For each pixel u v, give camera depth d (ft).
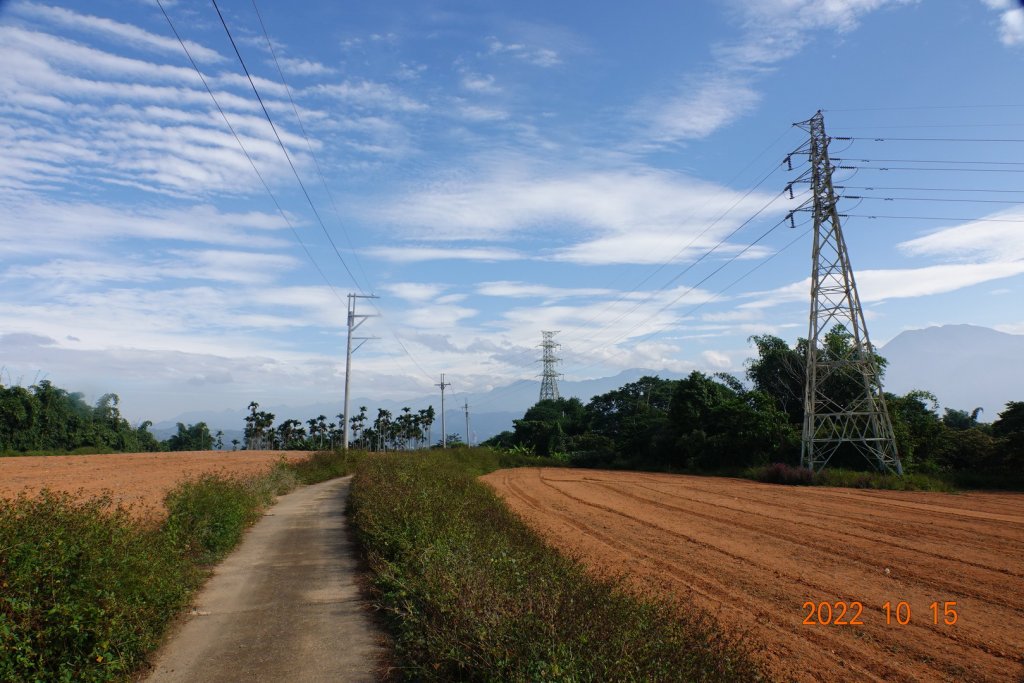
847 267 117.80
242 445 371.97
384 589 31.12
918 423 131.23
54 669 18.61
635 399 275.59
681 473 151.94
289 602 31.58
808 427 118.42
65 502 25.41
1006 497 83.05
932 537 52.42
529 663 17.11
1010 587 36.14
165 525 34.53
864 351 118.01
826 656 25.38
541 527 58.80
